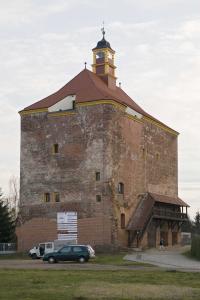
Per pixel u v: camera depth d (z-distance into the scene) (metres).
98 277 31.95
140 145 72.31
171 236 77.50
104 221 63.09
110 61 76.69
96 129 65.31
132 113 71.25
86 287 26.08
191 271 38.41
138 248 65.50
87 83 70.44
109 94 69.31
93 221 63.72
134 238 66.69
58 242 61.09
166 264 47.66
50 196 66.94
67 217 65.19
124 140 68.12
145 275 33.69
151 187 74.38
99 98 65.69
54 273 34.88
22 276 32.31
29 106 70.75
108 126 64.88
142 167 72.31
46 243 60.25
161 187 77.75
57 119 68.00
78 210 64.81
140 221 67.75
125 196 67.00
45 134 68.56
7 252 68.75
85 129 66.00
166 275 33.81
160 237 73.88
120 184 66.44
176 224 79.44
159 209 72.06
